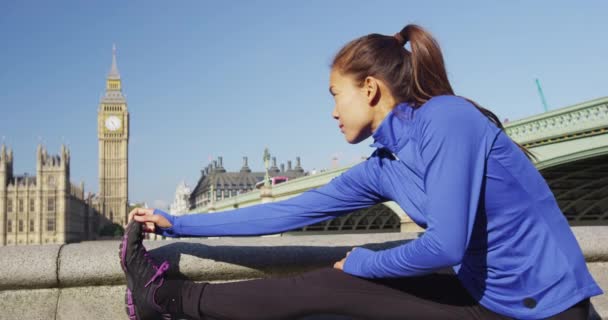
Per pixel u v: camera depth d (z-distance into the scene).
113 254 2.99
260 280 2.26
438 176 1.82
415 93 2.09
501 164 1.88
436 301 2.10
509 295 1.95
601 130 17.69
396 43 2.18
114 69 151.00
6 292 2.92
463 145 1.81
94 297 3.01
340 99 2.22
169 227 2.49
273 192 43.00
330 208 2.44
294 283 2.19
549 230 1.93
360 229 43.94
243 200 50.84
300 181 37.84
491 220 1.93
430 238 1.80
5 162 115.00
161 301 2.30
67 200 118.62
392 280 2.14
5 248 2.97
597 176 23.95
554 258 1.91
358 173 2.38
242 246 3.08
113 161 146.25
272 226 2.46
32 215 114.38
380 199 2.42
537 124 20.16
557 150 19.47
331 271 2.20
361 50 2.14
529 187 1.92
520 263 1.93
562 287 1.89
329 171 33.84
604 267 3.69
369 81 2.13
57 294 2.97
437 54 2.07
